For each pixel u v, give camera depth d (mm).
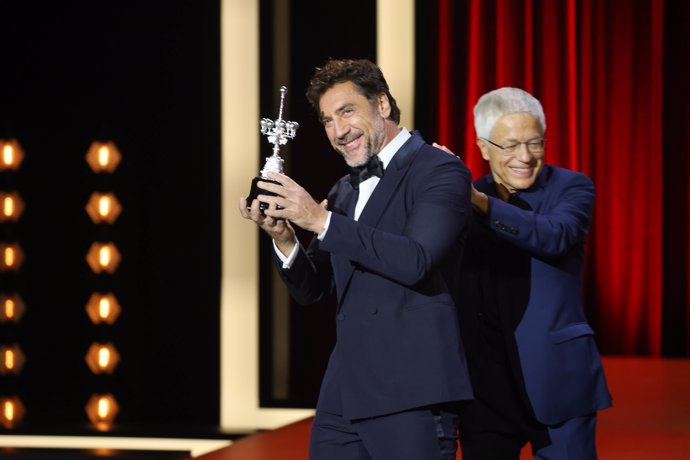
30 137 24688
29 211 24766
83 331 24594
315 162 22906
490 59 26594
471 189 8781
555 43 26906
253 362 23391
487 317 9977
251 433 23234
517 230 9391
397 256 7910
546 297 9781
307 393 23469
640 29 26953
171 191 24062
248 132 23156
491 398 10000
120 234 24359
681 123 26984
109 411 24484
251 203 8227
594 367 9914
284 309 23500
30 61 24531
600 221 27344
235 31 23141
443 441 8258
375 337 8250
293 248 8820
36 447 23891
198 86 23891
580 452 9805
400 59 22625
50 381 24781
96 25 24266
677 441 16469
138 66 24156
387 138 8586
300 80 23031
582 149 27188
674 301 27281
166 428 23609
